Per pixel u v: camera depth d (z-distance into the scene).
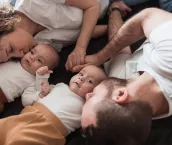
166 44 0.91
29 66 1.14
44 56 1.15
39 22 1.17
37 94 1.10
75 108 1.04
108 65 1.16
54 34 1.21
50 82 1.17
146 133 0.82
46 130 0.98
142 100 0.85
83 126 0.87
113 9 1.33
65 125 1.01
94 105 0.85
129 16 1.36
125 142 0.81
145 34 1.01
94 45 1.27
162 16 0.99
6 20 1.08
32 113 0.99
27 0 1.12
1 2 1.20
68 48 1.27
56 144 0.99
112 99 0.85
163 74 0.90
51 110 1.01
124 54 1.15
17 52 1.12
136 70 1.02
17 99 1.15
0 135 0.96
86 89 1.06
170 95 0.88
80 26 1.23
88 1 1.18
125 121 0.80
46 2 1.13
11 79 1.11
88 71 1.09
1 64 1.13
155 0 1.38
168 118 1.00
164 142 0.95
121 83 0.91
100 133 0.82
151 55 0.95
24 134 0.94
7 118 0.98
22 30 1.13
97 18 1.22
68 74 1.19
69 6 1.17
